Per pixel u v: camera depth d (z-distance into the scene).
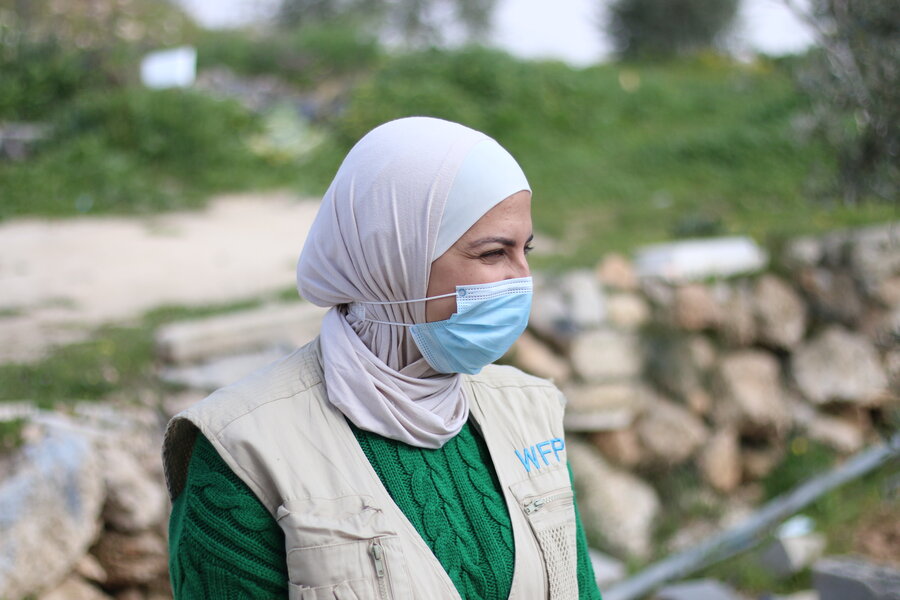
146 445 4.02
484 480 1.55
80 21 12.44
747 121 12.06
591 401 6.13
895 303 7.42
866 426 7.23
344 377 1.48
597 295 6.49
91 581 3.63
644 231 8.65
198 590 1.38
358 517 1.37
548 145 11.48
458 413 1.58
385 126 1.53
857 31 3.58
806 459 6.86
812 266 7.39
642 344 6.54
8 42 10.37
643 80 14.20
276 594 1.37
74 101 10.12
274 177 10.03
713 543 5.50
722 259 7.20
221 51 13.08
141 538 3.70
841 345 7.22
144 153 9.61
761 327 7.04
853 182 3.79
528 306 1.55
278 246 7.73
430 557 1.41
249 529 1.37
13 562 3.20
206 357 4.79
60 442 3.53
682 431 6.42
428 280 1.50
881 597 3.76
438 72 12.20
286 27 18.36
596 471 6.09
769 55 17.03
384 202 1.47
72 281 6.33
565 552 1.57
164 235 7.88
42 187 8.52
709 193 10.20
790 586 4.83
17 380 4.25
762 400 6.84
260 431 1.41
